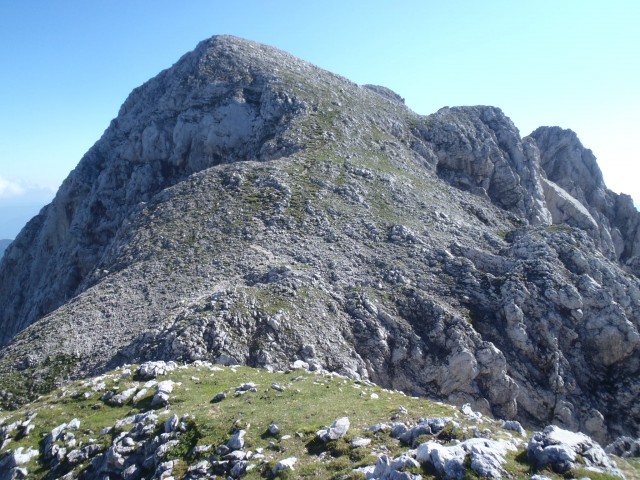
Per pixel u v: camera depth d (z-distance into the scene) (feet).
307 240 204.33
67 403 98.78
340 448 65.98
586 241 227.61
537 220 346.54
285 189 235.61
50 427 90.58
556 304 186.19
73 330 162.81
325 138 297.12
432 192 279.69
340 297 171.73
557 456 55.31
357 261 195.00
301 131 302.86
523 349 173.58
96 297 180.96
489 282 190.90
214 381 102.58
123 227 246.68
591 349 184.44
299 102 333.21
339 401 87.20
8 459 83.92
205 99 358.43
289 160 266.98
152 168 350.23
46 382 141.90
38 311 309.42
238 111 342.03
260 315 152.25
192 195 243.60
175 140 349.00
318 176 252.83
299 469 63.00
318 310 161.89
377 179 263.29
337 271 186.19
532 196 358.23
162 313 161.68
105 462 77.71
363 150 299.79
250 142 324.60
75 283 316.60
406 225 225.97
